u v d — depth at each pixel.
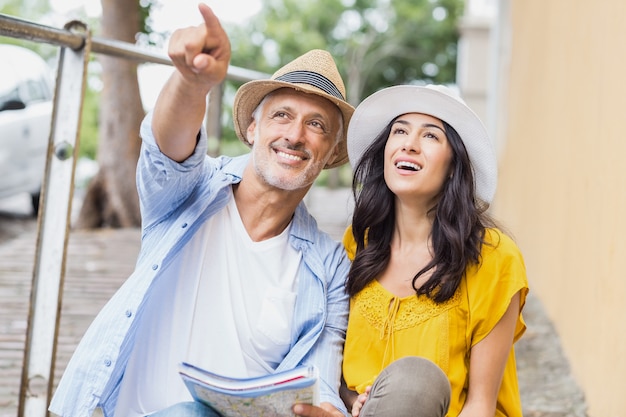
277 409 1.66
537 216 5.32
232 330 1.98
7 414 2.95
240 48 25.48
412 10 24.70
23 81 7.79
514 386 2.08
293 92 2.06
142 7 8.18
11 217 8.50
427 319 1.96
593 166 3.38
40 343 2.28
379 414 1.65
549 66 5.14
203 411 1.74
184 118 1.81
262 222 2.08
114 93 7.98
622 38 2.91
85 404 1.85
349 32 25.48
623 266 2.71
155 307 1.99
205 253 2.03
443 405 1.67
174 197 1.99
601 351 3.00
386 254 2.08
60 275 2.28
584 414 3.12
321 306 2.06
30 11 24.02
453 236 1.95
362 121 2.11
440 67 25.52
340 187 21.52
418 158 2.00
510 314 1.96
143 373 1.97
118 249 6.65
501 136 8.80
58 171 2.30
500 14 8.97
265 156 2.04
